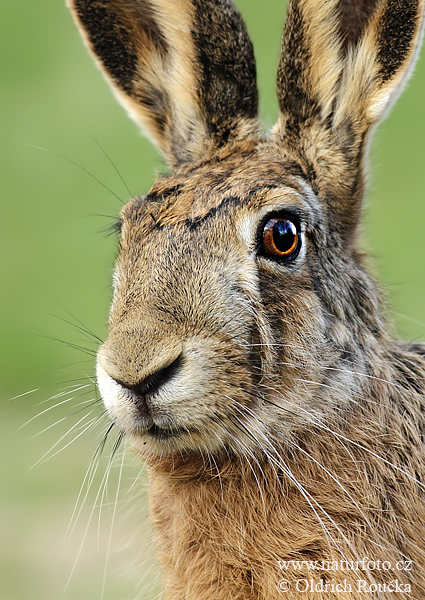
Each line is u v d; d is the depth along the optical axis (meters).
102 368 8.73
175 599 9.84
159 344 8.47
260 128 10.70
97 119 30.80
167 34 10.82
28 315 23.62
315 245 9.50
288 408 9.17
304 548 9.16
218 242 9.02
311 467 9.29
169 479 9.66
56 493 17.45
